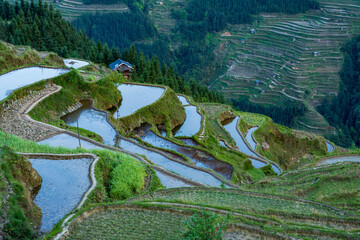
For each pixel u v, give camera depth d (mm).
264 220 26203
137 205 26531
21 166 26469
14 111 42719
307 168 50875
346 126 137125
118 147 42375
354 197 38812
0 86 47844
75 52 85938
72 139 39750
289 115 141875
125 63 85438
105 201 27922
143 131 50906
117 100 56438
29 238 21094
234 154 54000
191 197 31078
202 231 20547
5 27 83062
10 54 57938
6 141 32094
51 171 29609
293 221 28297
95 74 61062
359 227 28328
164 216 25734
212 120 67625
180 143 48625
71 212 24188
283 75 161625
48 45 86312
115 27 190250
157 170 37250
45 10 102875
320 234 25078
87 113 50156
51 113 46469
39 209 24484
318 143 77438
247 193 33531
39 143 37281
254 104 151250
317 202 32562
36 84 48438
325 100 150375
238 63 181625
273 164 56750
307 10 199625
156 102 56469
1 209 21297
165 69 98062
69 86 52688
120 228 23641
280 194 33969
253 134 67562
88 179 28750
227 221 23438
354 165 47156
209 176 39219
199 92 99938
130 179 31469
